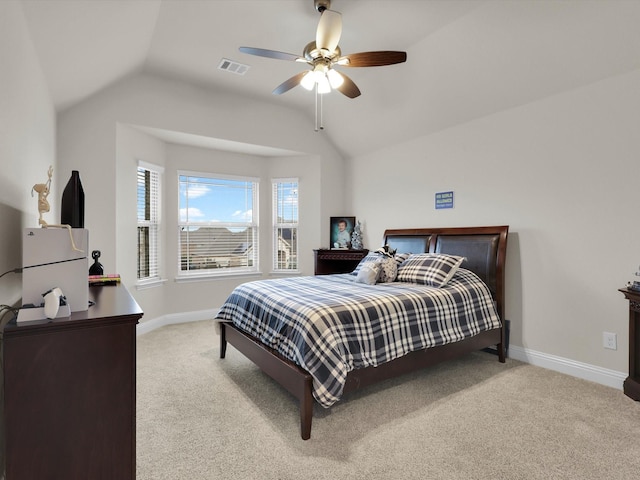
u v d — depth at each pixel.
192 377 2.76
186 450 1.83
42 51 2.14
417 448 1.85
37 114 2.18
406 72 3.43
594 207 2.67
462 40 2.85
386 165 4.57
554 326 2.92
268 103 4.52
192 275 4.56
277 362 2.20
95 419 1.23
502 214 3.29
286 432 2.00
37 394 1.16
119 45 2.77
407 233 4.17
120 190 3.64
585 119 2.71
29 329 1.13
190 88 3.98
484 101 3.28
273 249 5.18
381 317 2.32
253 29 2.88
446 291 2.82
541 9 2.37
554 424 2.07
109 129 3.54
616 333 2.57
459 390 2.54
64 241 1.31
